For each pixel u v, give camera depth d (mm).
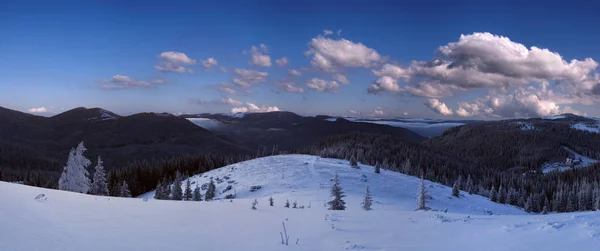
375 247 10758
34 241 7969
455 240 11750
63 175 41656
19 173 167250
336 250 10398
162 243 9555
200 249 9445
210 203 20031
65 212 11141
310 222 15070
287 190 88188
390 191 90938
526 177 197375
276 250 9984
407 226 14461
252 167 125500
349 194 83375
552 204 121000
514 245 10352
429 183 111375
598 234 10391
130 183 126812
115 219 11578
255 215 16250
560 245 9875
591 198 110438
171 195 85812
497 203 108500
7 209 9820
